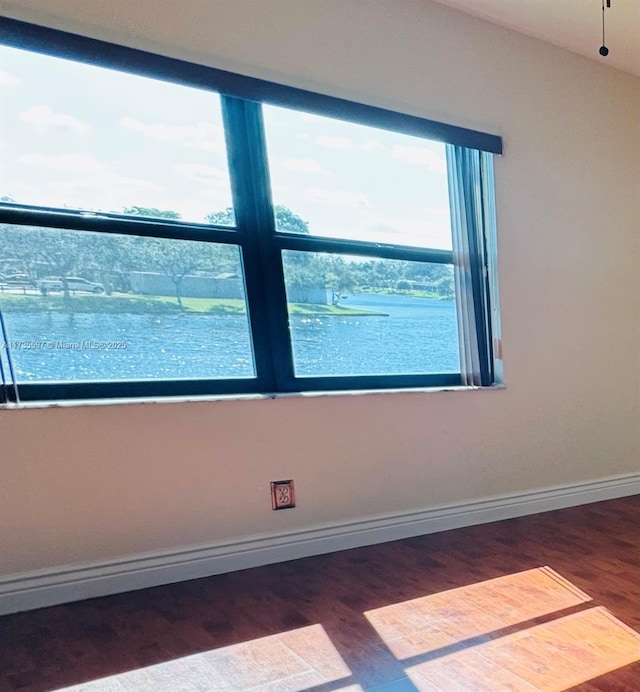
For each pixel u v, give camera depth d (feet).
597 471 8.65
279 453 6.01
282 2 6.03
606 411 8.77
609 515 7.68
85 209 5.35
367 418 6.56
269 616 4.65
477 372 7.42
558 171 8.27
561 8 7.27
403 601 4.89
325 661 3.92
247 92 5.76
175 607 4.86
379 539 6.57
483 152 7.56
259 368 6.30
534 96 8.02
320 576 5.53
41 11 4.84
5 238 5.01
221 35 5.68
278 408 6.00
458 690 3.53
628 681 3.58
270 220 6.32
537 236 8.05
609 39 8.06
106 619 4.65
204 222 5.99
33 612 4.79
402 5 6.84
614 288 8.87
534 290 8.01
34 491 4.90
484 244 7.54
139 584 5.27
